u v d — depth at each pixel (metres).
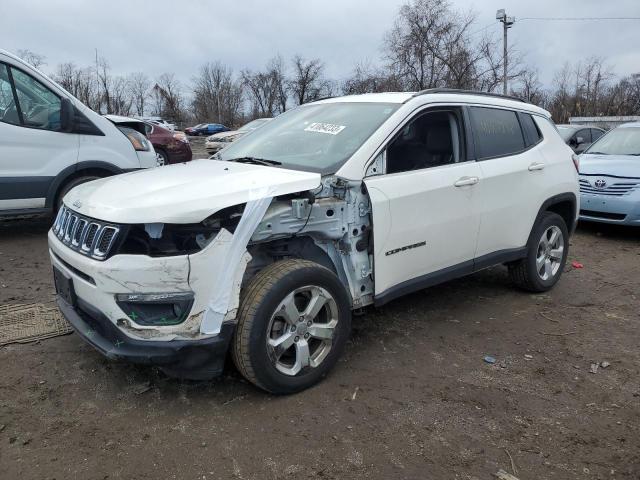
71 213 3.32
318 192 3.40
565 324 4.64
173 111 74.94
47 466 2.64
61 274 3.35
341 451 2.83
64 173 6.62
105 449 2.78
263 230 3.15
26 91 6.36
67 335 4.00
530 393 3.48
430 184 3.95
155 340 2.90
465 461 2.80
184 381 3.43
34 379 3.39
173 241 2.91
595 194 7.85
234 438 2.90
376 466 2.73
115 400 3.21
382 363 3.79
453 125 4.36
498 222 4.58
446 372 3.71
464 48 35.69
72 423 2.97
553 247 5.39
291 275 3.14
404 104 4.03
